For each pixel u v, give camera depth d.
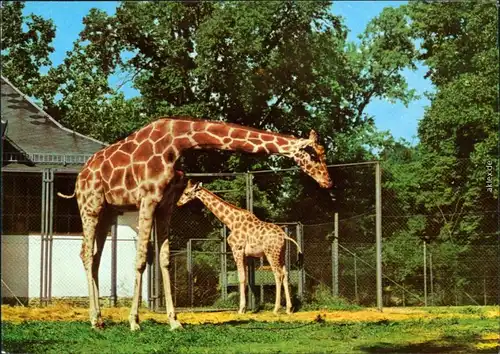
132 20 24.17
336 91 26.11
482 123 22.47
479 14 24.52
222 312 16.02
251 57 24.12
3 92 19.44
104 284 17.75
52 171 16.66
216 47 22.91
